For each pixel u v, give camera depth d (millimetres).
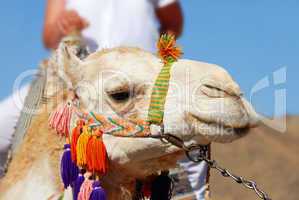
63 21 7508
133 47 6062
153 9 8180
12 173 6109
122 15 7922
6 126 6910
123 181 5953
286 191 35219
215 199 32031
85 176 5750
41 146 6043
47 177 5973
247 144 40469
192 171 7926
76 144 5766
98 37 7789
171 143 5637
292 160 38594
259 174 37438
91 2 7801
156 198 6191
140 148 5699
